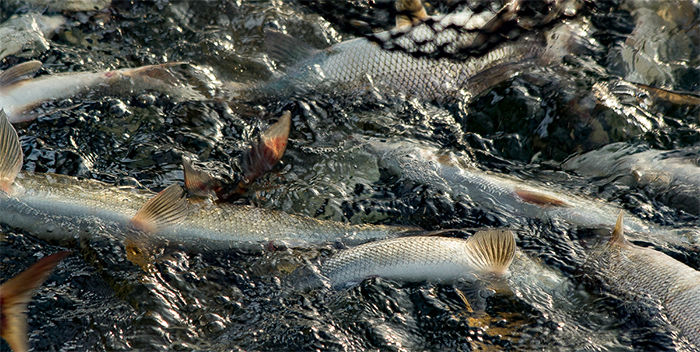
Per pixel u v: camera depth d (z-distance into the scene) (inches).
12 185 145.3
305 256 140.9
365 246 139.3
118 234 142.6
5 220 142.8
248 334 126.2
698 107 182.9
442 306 129.7
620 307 127.3
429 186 164.7
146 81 197.5
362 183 169.8
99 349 121.6
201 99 196.1
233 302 133.0
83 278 135.5
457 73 196.1
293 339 124.7
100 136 179.5
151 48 222.1
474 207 157.8
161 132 183.3
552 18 203.2
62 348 121.4
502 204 157.2
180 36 228.2
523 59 201.3
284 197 162.7
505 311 129.0
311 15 242.5
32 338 122.3
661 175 162.1
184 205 145.9
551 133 181.5
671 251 140.6
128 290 133.0
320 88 195.8
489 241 131.5
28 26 218.1
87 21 227.8
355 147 179.9
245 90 199.6
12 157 146.6
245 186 164.1
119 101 190.2
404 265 134.8
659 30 218.2
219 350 122.6
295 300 133.2
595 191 162.6
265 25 235.5
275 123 172.4
